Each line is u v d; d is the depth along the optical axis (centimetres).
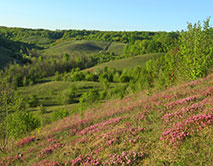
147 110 1581
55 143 1575
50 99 8875
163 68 3105
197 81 1986
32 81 11512
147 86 3372
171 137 945
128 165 877
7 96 1939
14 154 1577
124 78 10862
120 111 1923
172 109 1395
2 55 17050
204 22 2333
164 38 15400
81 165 1008
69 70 16112
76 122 2056
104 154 1041
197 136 885
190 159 750
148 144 998
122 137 1180
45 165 1144
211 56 2227
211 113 1016
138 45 17425
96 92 5650
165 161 791
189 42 2442
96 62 17912
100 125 1623
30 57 18050
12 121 2039
